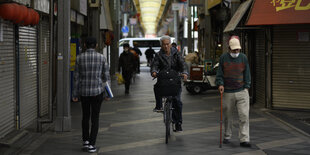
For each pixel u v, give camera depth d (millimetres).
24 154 9984
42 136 12055
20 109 12859
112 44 37656
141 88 28031
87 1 24484
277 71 16875
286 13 15250
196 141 11281
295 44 16453
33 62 14383
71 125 13898
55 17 15828
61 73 12641
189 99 21562
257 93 18812
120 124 14148
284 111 16625
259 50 18328
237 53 10359
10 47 11992
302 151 10031
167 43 11352
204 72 23859
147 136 12070
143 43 62500
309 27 16156
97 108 10211
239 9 18766
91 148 10133
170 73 11055
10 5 10742
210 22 34406
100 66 10109
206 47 34719
